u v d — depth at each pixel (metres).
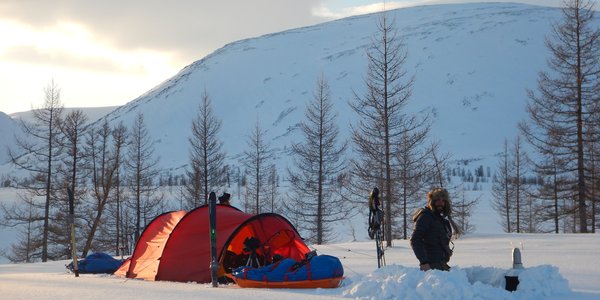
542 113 28.39
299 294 7.52
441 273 6.78
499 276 7.42
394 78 22.38
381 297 6.80
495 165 158.38
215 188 35.03
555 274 7.34
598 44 27.73
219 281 10.30
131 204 36.56
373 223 9.02
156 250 11.41
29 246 31.58
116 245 33.56
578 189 27.17
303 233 44.91
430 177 29.05
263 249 10.85
